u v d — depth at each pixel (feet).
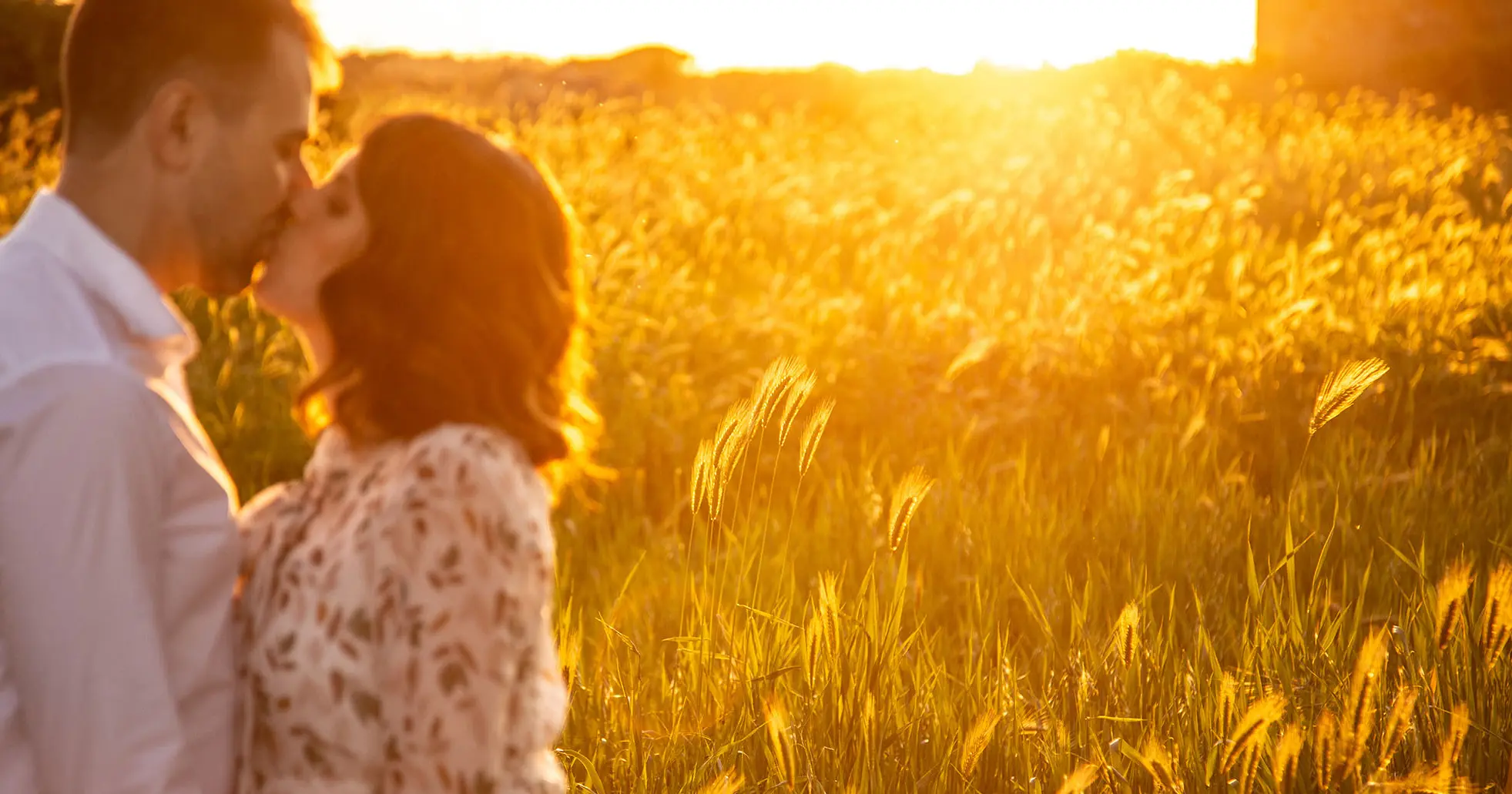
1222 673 10.50
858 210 40.19
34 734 4.65
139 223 5.41
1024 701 11.30
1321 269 33.14
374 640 5.31
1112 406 24.00
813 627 10.35
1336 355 26.11
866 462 21.75
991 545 16.08
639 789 9.95
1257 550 16.51
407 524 5.17
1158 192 40.55
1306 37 81.56
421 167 5.51
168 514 5.11
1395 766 9.77
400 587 5.16
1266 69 81.41
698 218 39.91
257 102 5.50
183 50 5.32
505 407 5.59
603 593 16.47
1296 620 11.55
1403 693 7.70
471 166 5.56
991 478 19.57
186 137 5.39
